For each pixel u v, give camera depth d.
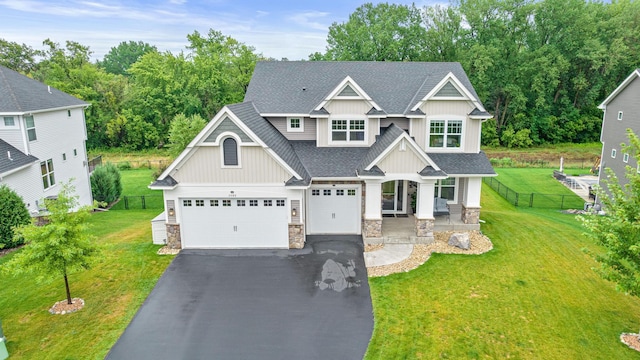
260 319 12.59
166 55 59.22
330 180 18.62
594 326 11.88
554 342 11.16
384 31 55.09
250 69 55.75
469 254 17.11
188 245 18.05
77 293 14.16
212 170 17.20
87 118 60.72
